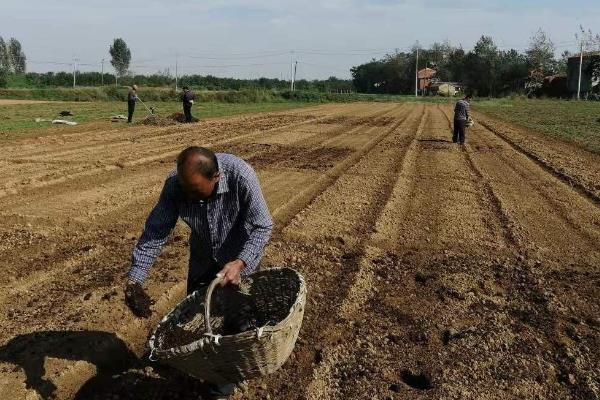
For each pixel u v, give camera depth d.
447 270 7.34
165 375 4.90
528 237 8.75
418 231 8.90
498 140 21.30
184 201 4.14
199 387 4.72
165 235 4.25
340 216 9.56
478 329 5.72
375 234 8.60
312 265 7.36
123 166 13.84
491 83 91.31
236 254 4.33
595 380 4.94
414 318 5.99
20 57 112.19
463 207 10.48
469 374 4.97
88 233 8.45
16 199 10.32
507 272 7.33
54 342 5.16
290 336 3.92
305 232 8.63
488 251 8.11
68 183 11.74
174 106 42.03
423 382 4.92
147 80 93.56
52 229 8.59
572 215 10.11
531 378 4.95
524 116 35.56
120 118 27.84
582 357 5.29
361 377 4.91
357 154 16.58
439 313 6.11
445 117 34.28
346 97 66.00
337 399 4.63
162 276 6.78
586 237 8.87
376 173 13.55
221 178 4.02
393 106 49.81
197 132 22.06
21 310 5.89
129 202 10.20
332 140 19.98
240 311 4.75
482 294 6.64
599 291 6.80
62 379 4.70
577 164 15.63
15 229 8.55
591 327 5.89
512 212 10.18
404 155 16.48
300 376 4.92
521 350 5.38
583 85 77.06
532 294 6.66
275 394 4.67
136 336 5.55
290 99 62.72
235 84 97.56
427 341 5.52
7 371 4.71
